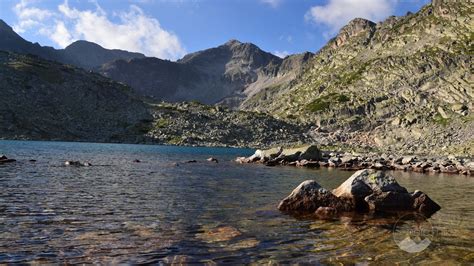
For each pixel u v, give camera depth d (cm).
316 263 1036
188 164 5562
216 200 2178
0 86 19350
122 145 14188
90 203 1942
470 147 14250
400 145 19062
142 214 1691
